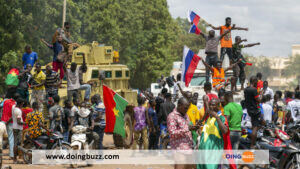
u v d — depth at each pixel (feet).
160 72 359.66
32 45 232.53
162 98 99.55
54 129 84.28
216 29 112.78
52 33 250.37
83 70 104.22
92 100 89.45
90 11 311.27
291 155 64.49
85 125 83.10
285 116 112.98
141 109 91.61
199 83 156.97
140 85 372.99
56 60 101.30
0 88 200.85
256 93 75.77
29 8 232.73
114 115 86.53
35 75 99.50
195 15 110.42
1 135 72.18
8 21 207.51
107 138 123.24
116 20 323.37
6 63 201.67
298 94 101.86
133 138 91.86
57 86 100.01
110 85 114.83
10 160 88.02
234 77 106.73
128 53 347.36
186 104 56.29
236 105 68.23
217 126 57.82
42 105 98.68
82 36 303.68
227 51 113.70
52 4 250.37
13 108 85.51
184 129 56.03
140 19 347.97
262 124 75.82
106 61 119.34
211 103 57.16
